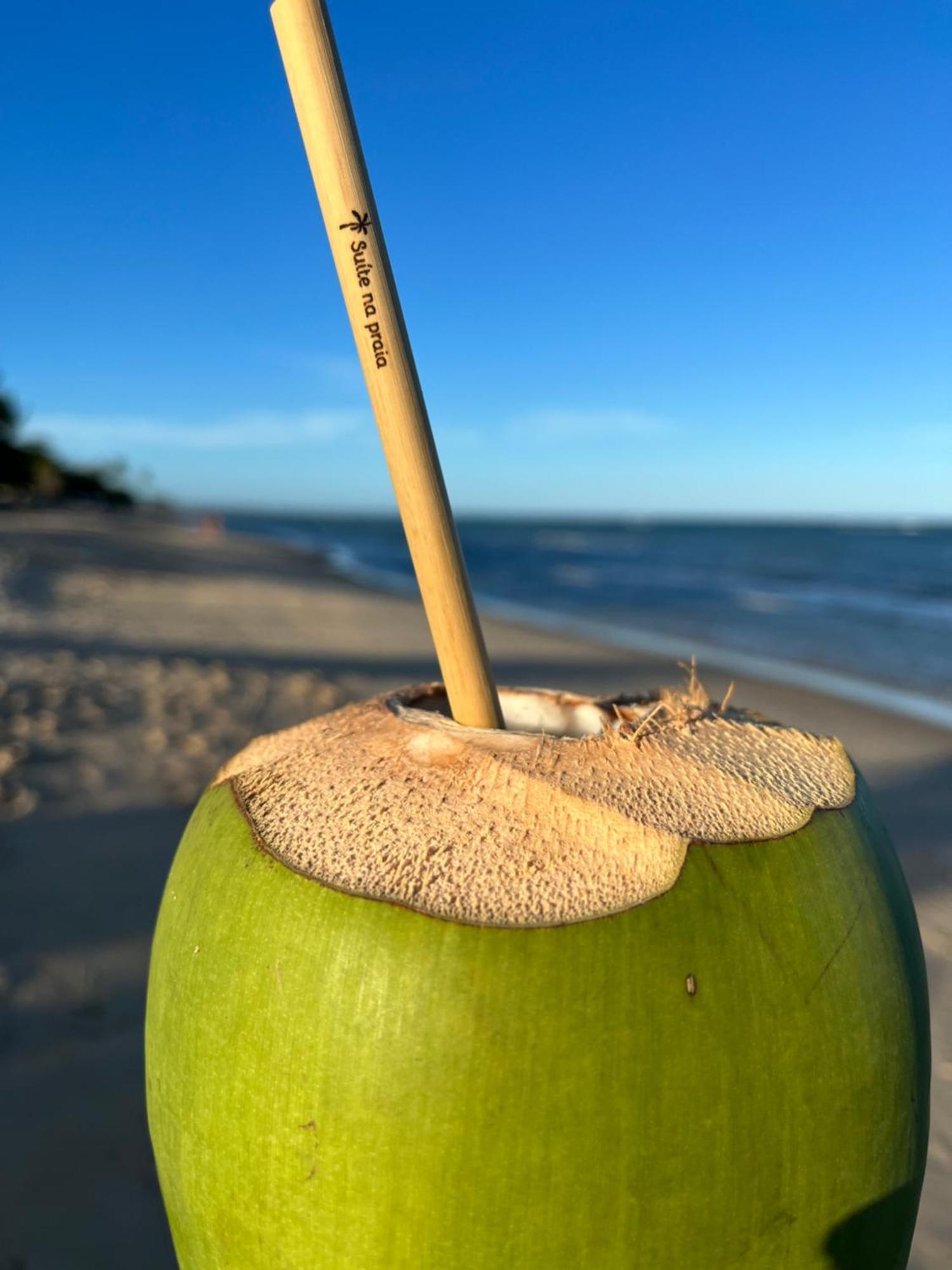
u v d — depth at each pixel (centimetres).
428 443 21
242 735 127
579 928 17
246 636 244
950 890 92
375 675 198
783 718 179
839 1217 19
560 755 21
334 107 19
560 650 261
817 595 528
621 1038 17
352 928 18
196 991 20
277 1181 18
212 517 1269
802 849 20
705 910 18
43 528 813
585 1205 17
